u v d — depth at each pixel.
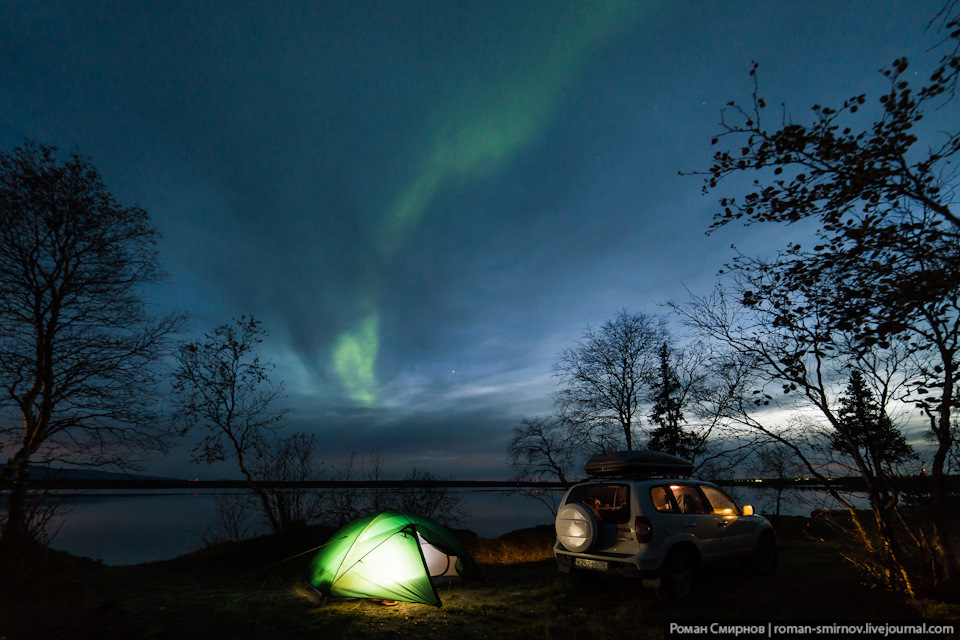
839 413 6.86
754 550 8.35
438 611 6.81
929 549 6.43
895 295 4.46
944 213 4.57
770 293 6.60
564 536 7.62
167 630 5.76
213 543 11.57
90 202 9.73
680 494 7.75
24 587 7.15
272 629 5.98
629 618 6.32
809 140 4.85
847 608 6.46
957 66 4.02
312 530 11.54
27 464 8.63
